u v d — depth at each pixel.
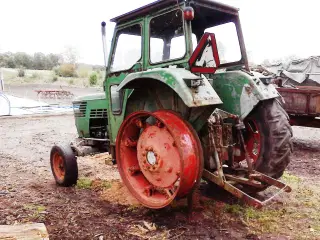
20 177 5.26
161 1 3.42
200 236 3.09
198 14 3.88
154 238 3.08
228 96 3.75
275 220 3.39
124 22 4.04
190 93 2.93
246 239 3.03
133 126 3.71
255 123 3.69
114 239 3.09
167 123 3.13
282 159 3.56
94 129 5.13
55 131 10.42
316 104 7.15
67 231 3.26
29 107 16.23
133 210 3.75
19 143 8.46
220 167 3.25
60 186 4.74
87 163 6.12
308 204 3.83
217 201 3.88
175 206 3.74
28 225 2.82
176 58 3.39
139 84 3.58
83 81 28.86
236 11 3.94
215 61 3.05
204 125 3.33
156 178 3.38
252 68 4.39
